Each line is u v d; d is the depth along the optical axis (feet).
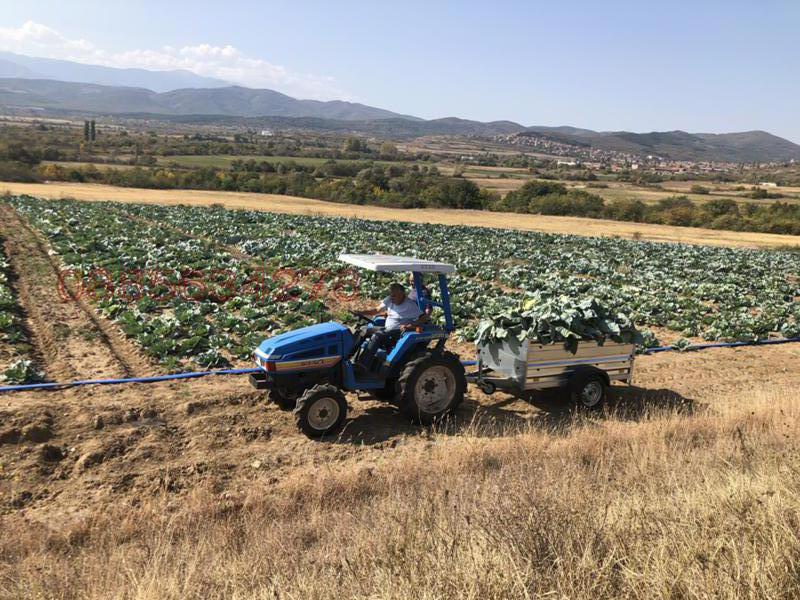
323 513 22.41
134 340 47.37
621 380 38.19
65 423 30.68
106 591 16.46
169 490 25.45
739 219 259.60
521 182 465.88
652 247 156.46
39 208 146.61
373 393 34.42
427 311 33.73
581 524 16.84
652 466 24.12
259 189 294.66
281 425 32.35
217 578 16.24
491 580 14.21
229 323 53.11
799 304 82.94
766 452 25.68
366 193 278.05
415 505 20.63
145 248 94.27
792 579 14.37
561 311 35.58
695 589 14.03
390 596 14.07
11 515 22.94
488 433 32.78
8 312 53.06
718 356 53.06
